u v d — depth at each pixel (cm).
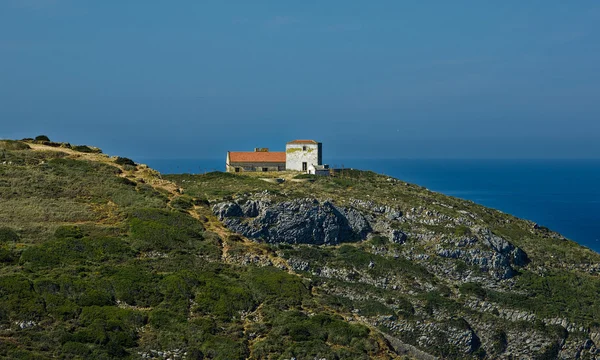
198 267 10025
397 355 8881
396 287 13050
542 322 12638
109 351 7600
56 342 7594
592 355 12375
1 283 8381
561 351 12344
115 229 10556
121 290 8856
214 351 7981
